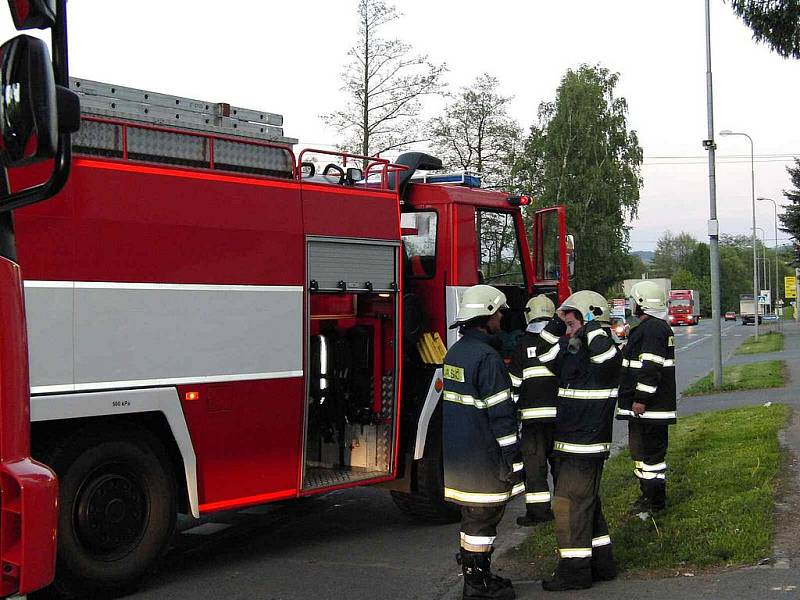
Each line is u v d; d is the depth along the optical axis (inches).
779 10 370.3
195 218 248.4
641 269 4111.7
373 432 312.3
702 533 260.2
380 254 303.7
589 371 224.8
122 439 234.8
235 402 257.1
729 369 967.6
